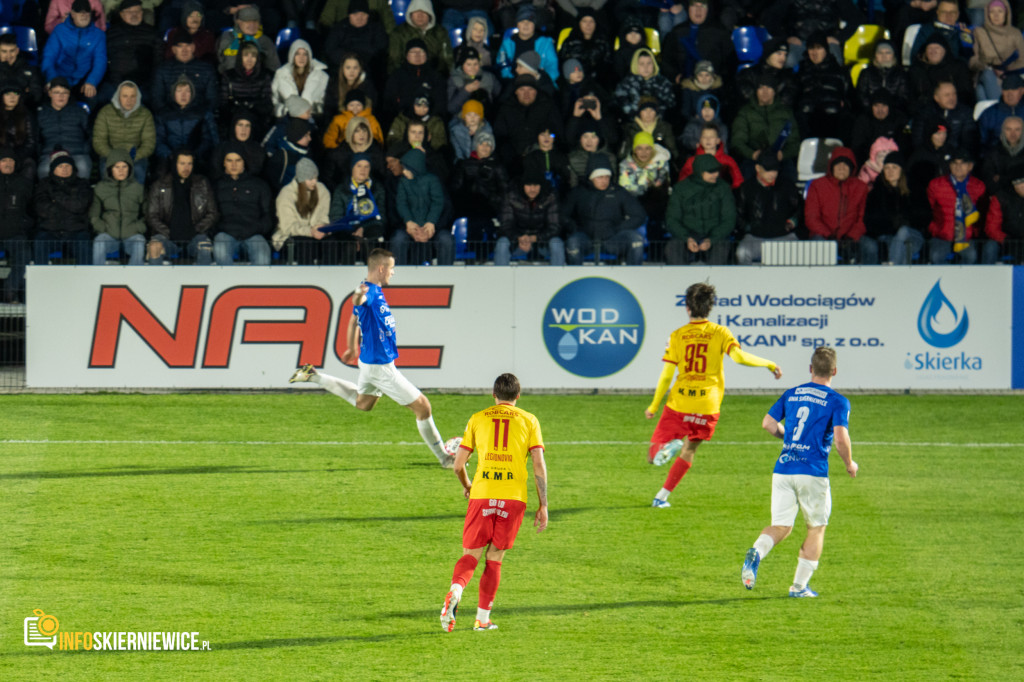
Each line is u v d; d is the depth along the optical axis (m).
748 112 60.62
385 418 46.91
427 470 38.00
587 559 28.31
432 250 53.78
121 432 43.56
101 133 57.91
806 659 21.77
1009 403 50.47
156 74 59.81
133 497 33.94
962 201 56.62
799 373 51.66
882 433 44.69
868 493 35.53
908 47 65.75
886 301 51.34
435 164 58.84
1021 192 56.41
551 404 50.06
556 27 67.62
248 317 51.44
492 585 23.27
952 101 61.38
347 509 32.88
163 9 66.31
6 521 31.11
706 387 32.81
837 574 27.27
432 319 51.50
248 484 35.72
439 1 69.56
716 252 54.31
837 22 67.56
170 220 54.28
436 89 61.50
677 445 32.91
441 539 29.83
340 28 63.56
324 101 60.81
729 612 24.48
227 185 54.44
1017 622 23.94
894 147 60.00
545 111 60.50
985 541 30.17
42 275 51.06
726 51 65.19
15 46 60.47
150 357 51.41
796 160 61.25
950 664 21.56
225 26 66.12
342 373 51.56
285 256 54.44
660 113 61.72
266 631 23.09
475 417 23.62
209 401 49.91
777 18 68.56
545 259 56.38
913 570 27.56
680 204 55.50
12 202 54.50
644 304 51.41
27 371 51.28
